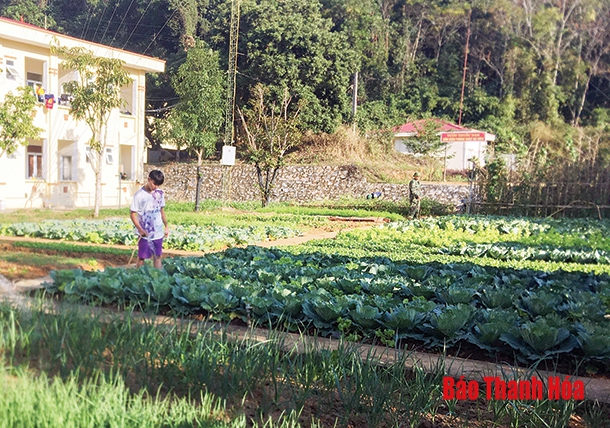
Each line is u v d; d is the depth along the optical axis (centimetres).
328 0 5616
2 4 4556
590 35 6000
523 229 2039
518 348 518
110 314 490
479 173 2872
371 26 5453
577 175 2681
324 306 596
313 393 424
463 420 416
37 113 2412
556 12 5947
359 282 799
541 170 2772
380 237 1716
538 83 5572
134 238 1406
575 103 5744
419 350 563
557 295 757
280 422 370
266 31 4222
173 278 721
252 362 430
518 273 989
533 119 5462
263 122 3381
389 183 3566
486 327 539
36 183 2120
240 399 391
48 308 450
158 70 3091
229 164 3159
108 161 2825
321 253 1174
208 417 342
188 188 3806
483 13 5950
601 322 625
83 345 392
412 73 5603
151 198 902
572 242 1738
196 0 4988
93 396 318
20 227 1284
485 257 1390
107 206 2448
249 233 1750
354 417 400
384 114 4953
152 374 391
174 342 445
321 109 4212
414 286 752
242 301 630
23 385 308
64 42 2558
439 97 5403
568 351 513
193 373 396
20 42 2434
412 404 406
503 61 5775
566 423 393
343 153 4062
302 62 4225
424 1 5906
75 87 2211
